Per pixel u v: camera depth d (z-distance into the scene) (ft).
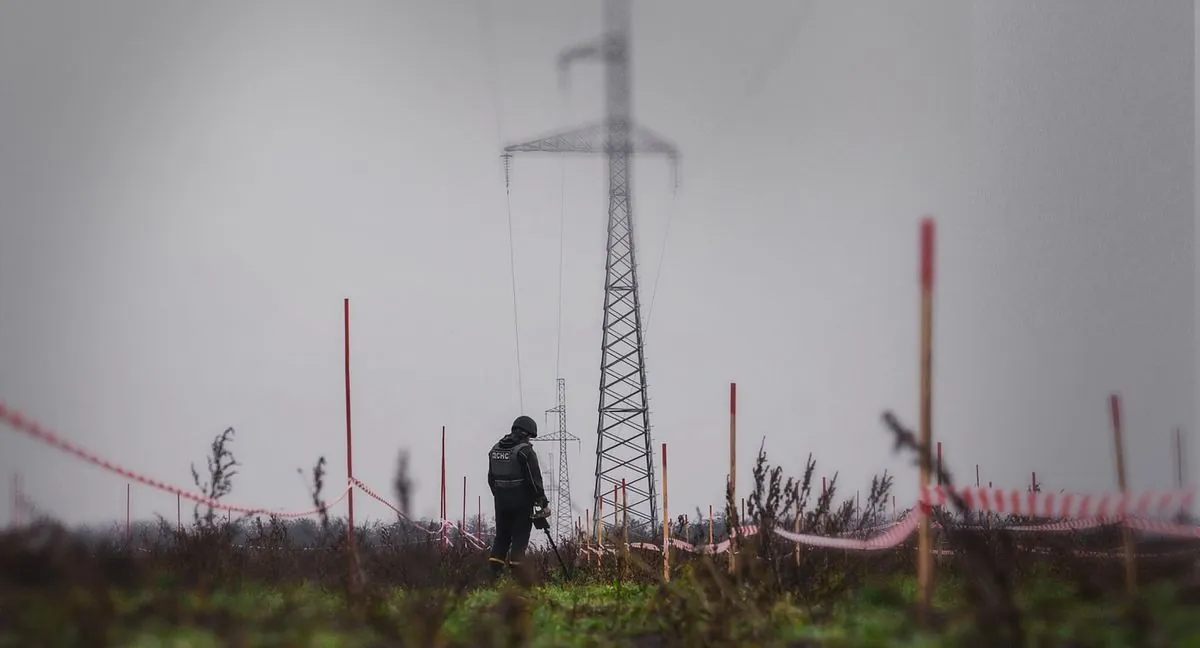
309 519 165.07
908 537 153.99
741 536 113.80
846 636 79.10
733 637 80.38
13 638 68.64
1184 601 88.33
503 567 151.33
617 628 93.86
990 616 71.31
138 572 105.09
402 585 119.34
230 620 79.71
